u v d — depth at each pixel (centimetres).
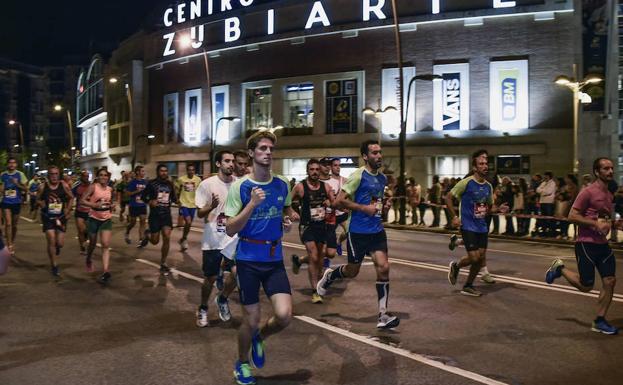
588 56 3209
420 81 3675
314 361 539
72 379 491
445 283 941
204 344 596
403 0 3725
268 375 501
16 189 1338
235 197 465
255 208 462
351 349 577
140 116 5638
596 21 3203
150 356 556
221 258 673
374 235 675
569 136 3306
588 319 700
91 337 623
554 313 730
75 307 771
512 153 3422
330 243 893
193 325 677
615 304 784
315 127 4056
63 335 631
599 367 522
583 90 3148
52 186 1012
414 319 699
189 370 515
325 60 4038
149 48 5444
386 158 3744
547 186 1747
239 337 471
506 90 3466
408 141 3684
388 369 516
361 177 670
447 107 3600
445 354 560
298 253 1320
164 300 818
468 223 835
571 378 493
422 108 3666
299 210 835
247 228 469
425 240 1712
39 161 11369
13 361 541
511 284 935
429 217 2688
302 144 4094
